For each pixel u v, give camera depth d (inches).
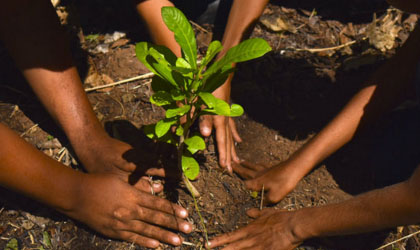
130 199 36.3
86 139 38.2
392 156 42.2
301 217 36.3
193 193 37.2
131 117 43.6
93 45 48.3
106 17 50.5
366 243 38.9
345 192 41.0
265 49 27.8
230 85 43.6
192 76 30.1
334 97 46.0
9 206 39.2
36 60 36.8
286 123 44.4
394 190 32.7
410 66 39.4
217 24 50.2
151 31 42.3
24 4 35.4
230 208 38.9
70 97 37.9
